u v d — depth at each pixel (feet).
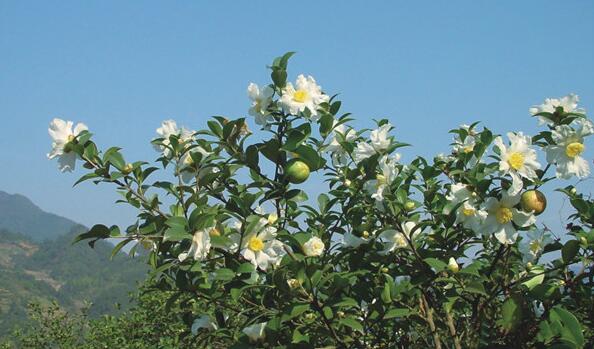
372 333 11.50
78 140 10.71
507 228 9.62
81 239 10.30
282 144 11.41
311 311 10.46
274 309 10.50
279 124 11.52
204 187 11.80
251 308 10.68
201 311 12.28
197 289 10.27
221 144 11.61
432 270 10.43
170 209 11.03
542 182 9.81
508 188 9.61
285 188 11.35
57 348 43.57
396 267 11.08
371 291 11.10
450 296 10.58
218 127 11.68
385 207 10.41
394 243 10.67
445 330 11.46
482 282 10.30
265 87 11.50
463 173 10.25
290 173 10.96
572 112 10.27
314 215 12.72
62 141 10.73
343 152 12.73
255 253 10.17
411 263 10.98
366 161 11.69
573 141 9.73
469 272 9.78
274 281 9.55
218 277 9.82
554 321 9.25
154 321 34.32
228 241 9.77
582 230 10.65
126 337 36.27
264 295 10.50
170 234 9.35
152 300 34.24
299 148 11.00
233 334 11.00
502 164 9.41
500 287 10.97
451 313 11.67
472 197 9.83
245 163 11.51
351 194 12.19
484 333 11.22
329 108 12.66
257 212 11.70
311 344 10.12
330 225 12.62
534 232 12.19
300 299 9.64
